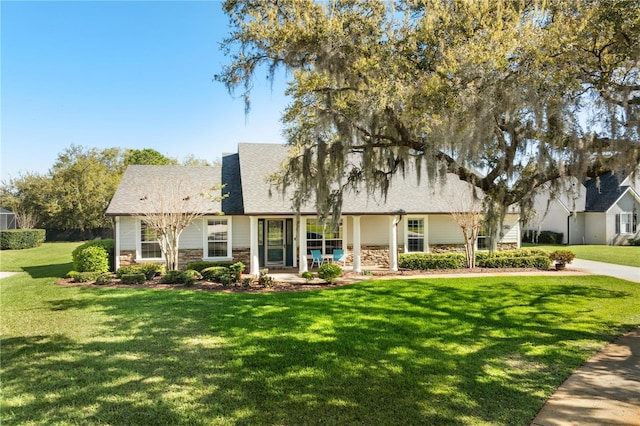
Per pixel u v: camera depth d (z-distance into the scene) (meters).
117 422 3.52
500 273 12.98
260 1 6.06
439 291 9.78
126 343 5.80
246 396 4.04
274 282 11.03
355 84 6.20
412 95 5.47
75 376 4.59
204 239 13.98
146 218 12.26
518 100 5.09
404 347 5.55
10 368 4.84
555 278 11.76
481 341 5.82
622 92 5.29
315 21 5.70
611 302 8.48
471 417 3.56
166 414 3.67
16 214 29.50
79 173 30.77
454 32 5.37
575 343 5.73
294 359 5.10
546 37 5.17
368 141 7.21
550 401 3.87
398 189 15.15
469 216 13.48
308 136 8.63
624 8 4.68
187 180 15.48
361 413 3.65
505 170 6.02
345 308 7.99
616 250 20.78
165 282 11.09
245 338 6.00
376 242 15.30
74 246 26.20
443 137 5.55
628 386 4.23
